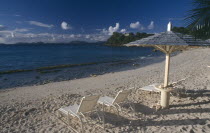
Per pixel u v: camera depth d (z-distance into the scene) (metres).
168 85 4.57
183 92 5.86
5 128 3.84
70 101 5.79
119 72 14.36
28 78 12.94
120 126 3.70
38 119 4.30
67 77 13.27
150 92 6.23
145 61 24.19
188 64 16.78
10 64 23.34
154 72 12.87
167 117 4.00
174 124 3.62
